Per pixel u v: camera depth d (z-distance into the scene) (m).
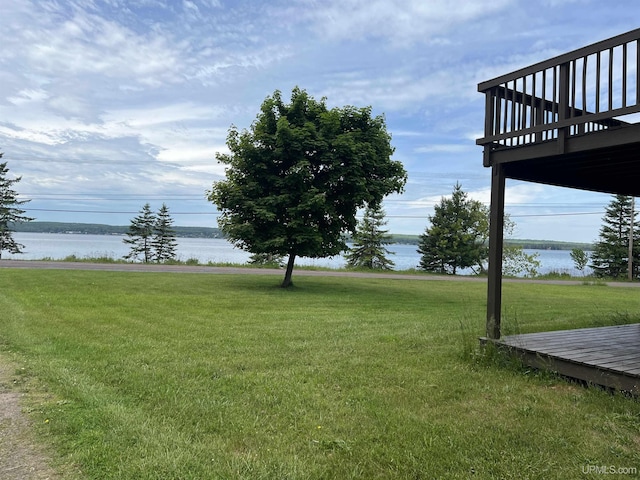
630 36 3.90
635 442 3.04
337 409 3.59
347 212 13.92
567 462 2.74
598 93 4.20
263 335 6.51
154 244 47.19
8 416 3.28
